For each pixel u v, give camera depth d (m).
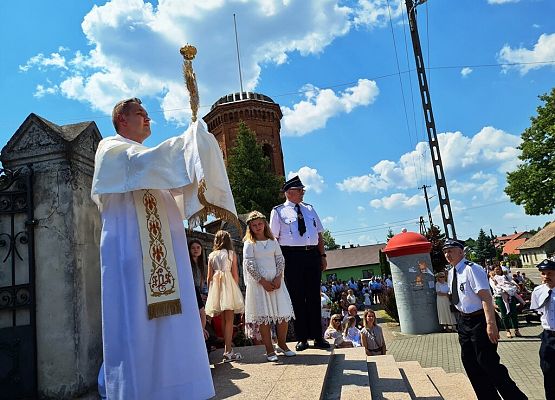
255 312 5.05
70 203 4.61
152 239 2.71
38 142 4.72
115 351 2.50
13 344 4.35
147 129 3.08
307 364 4.84
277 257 5.22
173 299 2.65
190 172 2.71
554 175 29.80
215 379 4.53
